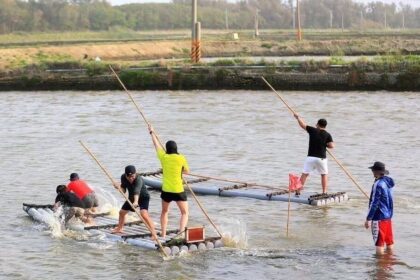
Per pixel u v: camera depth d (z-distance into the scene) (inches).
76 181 1226.0
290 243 1097.4
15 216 1266.0
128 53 5807.1
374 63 3122.5
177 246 1051.3
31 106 2881.4
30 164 1740.9
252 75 3240.7
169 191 1073.5
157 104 2861.7
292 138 2069.4
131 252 1056.2
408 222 1199.6
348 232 1151.0
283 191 1389.0
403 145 1930.4
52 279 959.0
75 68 3555.6
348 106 2669.8
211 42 6412.4
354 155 1802.4
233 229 1171.9
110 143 2032.5
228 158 1790.1
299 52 6018.7
